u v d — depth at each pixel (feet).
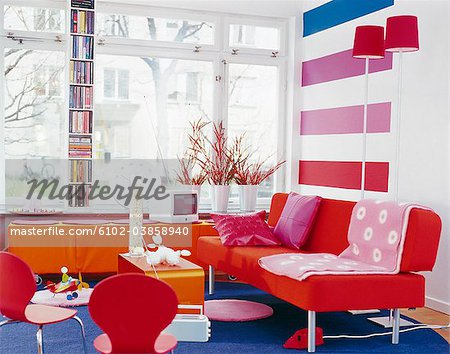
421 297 14.16
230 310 17.12
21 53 22.20
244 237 18.33
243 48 24.54
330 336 14.70
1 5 21.91
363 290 13.70
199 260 21.06
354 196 21.34
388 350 13.84
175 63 23.88
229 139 24.61
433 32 17.69
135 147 23.56
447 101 17.12
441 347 14.14
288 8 24.58
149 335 8.75
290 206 18.83
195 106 24.18
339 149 22.24
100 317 8.62
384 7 19.95
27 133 22.43
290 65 24.99
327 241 17.33
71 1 21.56
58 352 13.25
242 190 23.27
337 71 22.47
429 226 14.12
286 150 25.17
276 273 14.73
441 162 17.33
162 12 23.53
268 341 14.37
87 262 20.59
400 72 16.90
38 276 19.88
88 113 21.88
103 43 22.95
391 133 19.42
